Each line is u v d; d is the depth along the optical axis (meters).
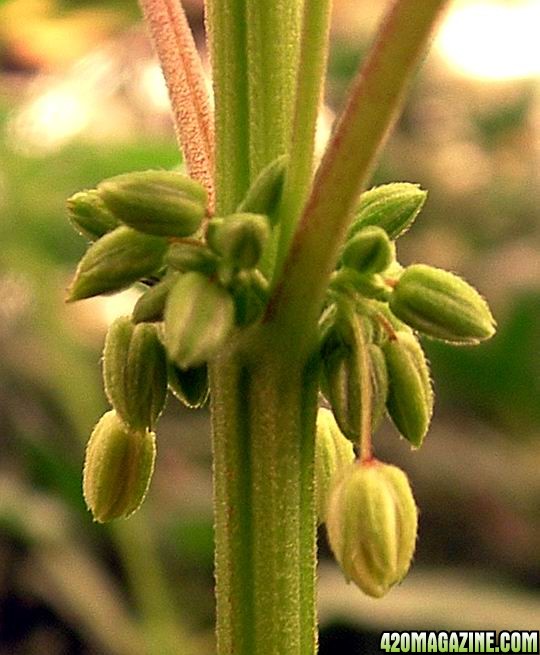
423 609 0.15
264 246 0.05
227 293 0.05
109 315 0.19
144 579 0.15
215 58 0.06
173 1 0.06
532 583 0.17
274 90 0.06
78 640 0.17
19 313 0.18
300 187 0.06
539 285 0.18
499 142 0.26
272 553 0.06
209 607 0.17
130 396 0.06
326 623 0.15
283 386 0.06
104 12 0.18
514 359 0.17
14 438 0.18
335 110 0.23
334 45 0.24
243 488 0.06
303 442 0.06
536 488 0.18
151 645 0.15
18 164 0.13
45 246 0.14
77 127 0.14
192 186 0.06
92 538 0.18
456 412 0.18
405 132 0.26
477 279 0.20
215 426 0.06
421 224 0.22
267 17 0.06
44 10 0.18
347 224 0.05
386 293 0.06
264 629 0.06
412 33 0.05
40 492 0.17
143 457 0.06
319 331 0.06
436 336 0.06
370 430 0.06
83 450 0.17
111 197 0.05
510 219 0.22
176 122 0.06
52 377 0.16
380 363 0.06
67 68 0.18
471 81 0.26
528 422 0.18
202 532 0.17
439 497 0.18
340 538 0.05
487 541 0.18
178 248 0.06
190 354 0.05
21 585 0.18
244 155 0.06
